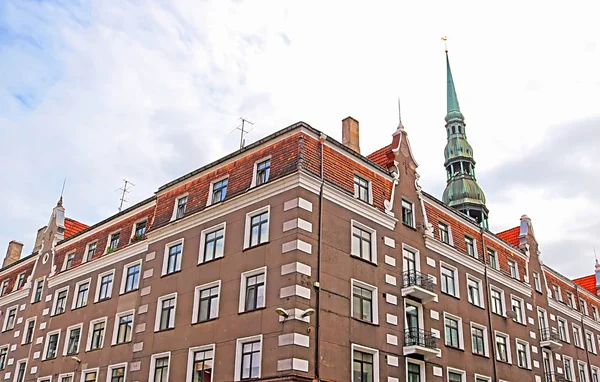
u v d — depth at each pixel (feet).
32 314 143.13
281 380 78.38
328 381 81.92
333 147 99.45
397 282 102.12
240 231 96.07
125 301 116.16
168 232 110.73
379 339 93.56
